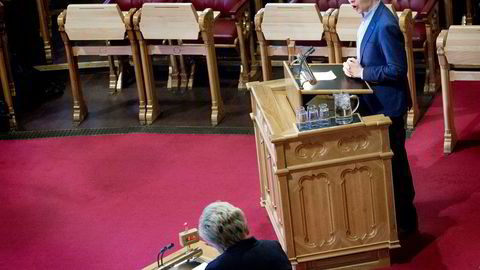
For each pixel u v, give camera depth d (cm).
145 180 1021
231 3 1223
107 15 1129
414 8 1159
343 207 787
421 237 850
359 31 814
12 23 1380
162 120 1181
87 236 920
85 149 1117
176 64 1273
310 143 762
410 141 1041
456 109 1106
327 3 1209
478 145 1008
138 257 874
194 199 968
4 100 1203
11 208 991
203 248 745
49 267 873
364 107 811
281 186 771
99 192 1005
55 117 1223
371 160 775
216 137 1112
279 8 1084
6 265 884
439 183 940
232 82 1279
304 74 811
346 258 807
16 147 1141
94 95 1285
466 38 949
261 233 888
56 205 988
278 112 812
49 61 1391
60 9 1523
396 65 786
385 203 790
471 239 838
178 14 1105
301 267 801
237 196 963
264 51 1120
